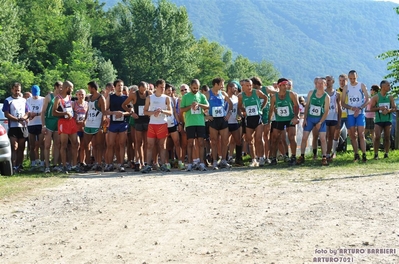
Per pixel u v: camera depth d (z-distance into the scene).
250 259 5.69
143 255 6.03
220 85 14.21
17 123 15.01
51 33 78.50
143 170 13.91
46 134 14.28
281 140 15.89
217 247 6.20
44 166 15.12
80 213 8.46
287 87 14.23
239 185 10.69
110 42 94.31
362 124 14.12
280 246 6.11
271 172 12.64
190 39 93.44
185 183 11.27
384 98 14.66
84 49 78.25
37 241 6.86
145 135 15.15
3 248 6.59
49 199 9.86
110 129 14.51
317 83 13.84
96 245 6.54
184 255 5.95
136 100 14.50
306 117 14.12
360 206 7.93
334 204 8.19
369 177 10.82
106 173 14.15
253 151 14.63
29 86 62.06
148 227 7.32
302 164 14.15
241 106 14.85
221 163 14.50
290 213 7.73
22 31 72.19
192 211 8.24
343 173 11.73
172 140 16.17
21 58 73.44
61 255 6.18
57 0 90.19
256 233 6.71
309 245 6.09
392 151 17.12
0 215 8.56
